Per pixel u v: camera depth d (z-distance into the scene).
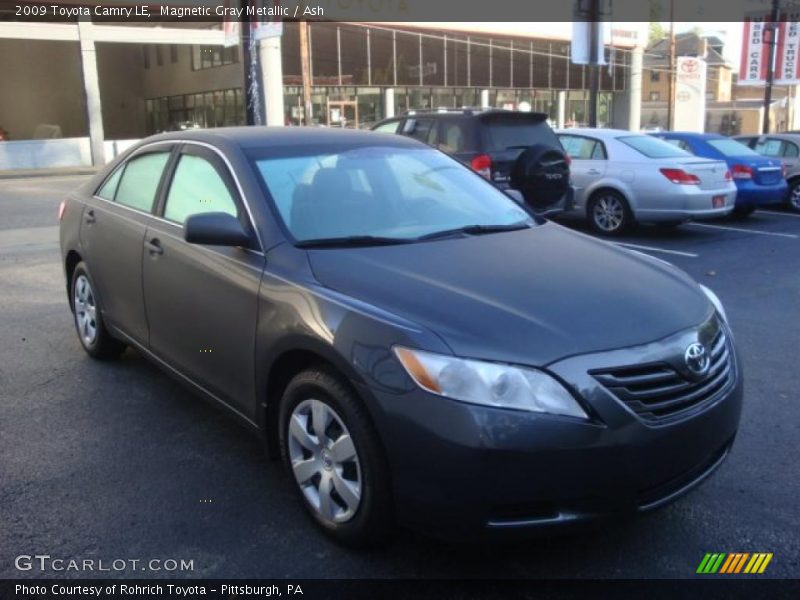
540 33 42.22
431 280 3.26
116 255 4.80
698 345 3.07
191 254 3.98
